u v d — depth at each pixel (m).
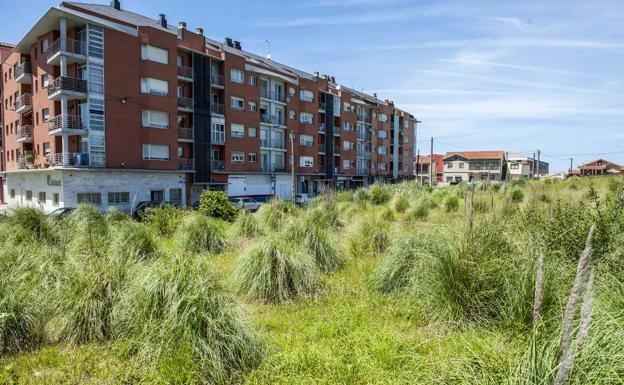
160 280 4.35
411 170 76.50
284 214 12.84
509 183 25.44
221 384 3.60
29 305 4.69
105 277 4.95
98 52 25.44
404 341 4.11
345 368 3.61
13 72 33.22
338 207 15.45
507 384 2.60
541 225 5.88
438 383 3.06
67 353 4.27
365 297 5.92
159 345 3.92
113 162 26.31
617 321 3.00
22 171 29.00
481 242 4.82
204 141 33.25
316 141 46.88
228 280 6.47
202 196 15.59
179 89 32.09
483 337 3.93
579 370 2.51
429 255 5.40
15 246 7.00
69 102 26.66
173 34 29.72
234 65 36.00
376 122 62.75
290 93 43.69
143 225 8.30
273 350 4.11
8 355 4.25
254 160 38.69
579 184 22.47
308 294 6.05
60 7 25.12
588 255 2.00
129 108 27.12
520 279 4.31
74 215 10.31
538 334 3.17
